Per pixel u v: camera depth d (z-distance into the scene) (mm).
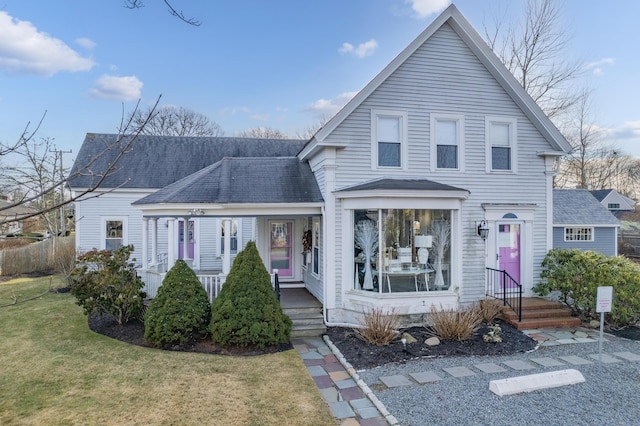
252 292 8047
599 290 6949
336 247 9953
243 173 11484
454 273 10055
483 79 10875
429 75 10516
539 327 9477
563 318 9773
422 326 9516
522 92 10812
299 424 4918
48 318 10180
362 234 9805
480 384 6176
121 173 17141
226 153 19297
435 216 9992
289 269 13609
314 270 11664
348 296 9812
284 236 13617
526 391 5848
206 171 11680
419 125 10453
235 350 7762
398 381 6316
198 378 6301
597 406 5383
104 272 9078
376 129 10234
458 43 10695
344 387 6133
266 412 5219
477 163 10812
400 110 10328
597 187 40094
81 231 16594
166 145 19094
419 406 5410
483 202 10812
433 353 7660
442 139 10672
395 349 7859
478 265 10641
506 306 10047
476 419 5031
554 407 5352
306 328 9102
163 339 7785
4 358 7242
